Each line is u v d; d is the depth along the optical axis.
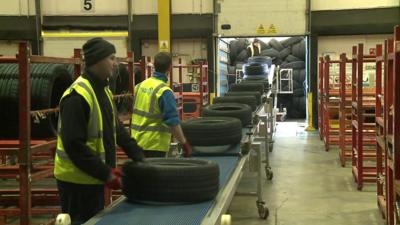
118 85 6.65
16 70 4.57
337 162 9.41
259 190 5.84
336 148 11.00
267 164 7.96
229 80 16.80
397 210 4.12
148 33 14.82
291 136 13.05
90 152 2.83
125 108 6.74
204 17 14.75
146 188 3.00
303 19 14.38
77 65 4.86
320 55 14.44
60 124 2.92
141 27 14.83
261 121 6.97
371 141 7.96
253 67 11.22
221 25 14.73
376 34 14.15
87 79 3.02
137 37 14.87
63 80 4.94
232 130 4.63
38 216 5.84
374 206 6.34
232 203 6.58
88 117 2.92
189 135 4.57
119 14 14.97
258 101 7.92
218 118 5.06
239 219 5.86
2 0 14.89
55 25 15.02
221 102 7.14
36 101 4.47
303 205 6.45
